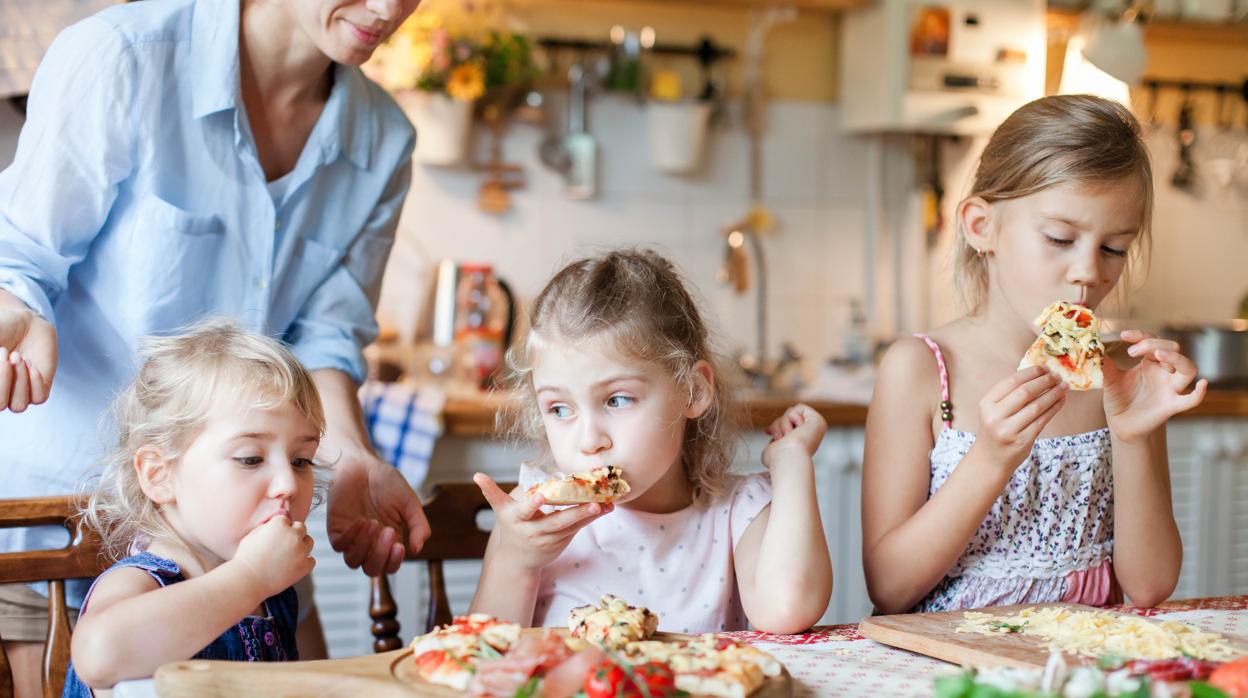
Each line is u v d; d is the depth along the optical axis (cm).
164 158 153
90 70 145
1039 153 133
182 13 153
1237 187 390
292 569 108
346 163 172
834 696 96
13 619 148
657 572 137
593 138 346
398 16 146
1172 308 388
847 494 290
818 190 367
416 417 261
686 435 140
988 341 147
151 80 149
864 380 319
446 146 324
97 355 156
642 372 126
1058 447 142
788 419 145
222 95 153
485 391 295
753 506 138
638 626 104
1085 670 81
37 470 154
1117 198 131
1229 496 315
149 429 117
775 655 109
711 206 358
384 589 146
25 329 129
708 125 356
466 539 151
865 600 293
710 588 137
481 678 86
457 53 316
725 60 357
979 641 105
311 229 170
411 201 333
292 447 117
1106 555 145
